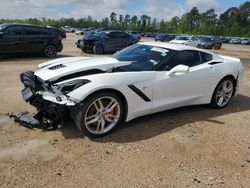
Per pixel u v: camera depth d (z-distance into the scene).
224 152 3.91
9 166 3.27
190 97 5.09
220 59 5.71
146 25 110.44
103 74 4.01
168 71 4.64
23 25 12.40
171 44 5.34
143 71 4.44
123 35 17.41
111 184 3.06
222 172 3.41
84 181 3.09
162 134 4.34
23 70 9.17
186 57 5.04
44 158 3.47
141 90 4.29
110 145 3.89
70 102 3.67
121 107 4.17
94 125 4.05
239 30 94.81
